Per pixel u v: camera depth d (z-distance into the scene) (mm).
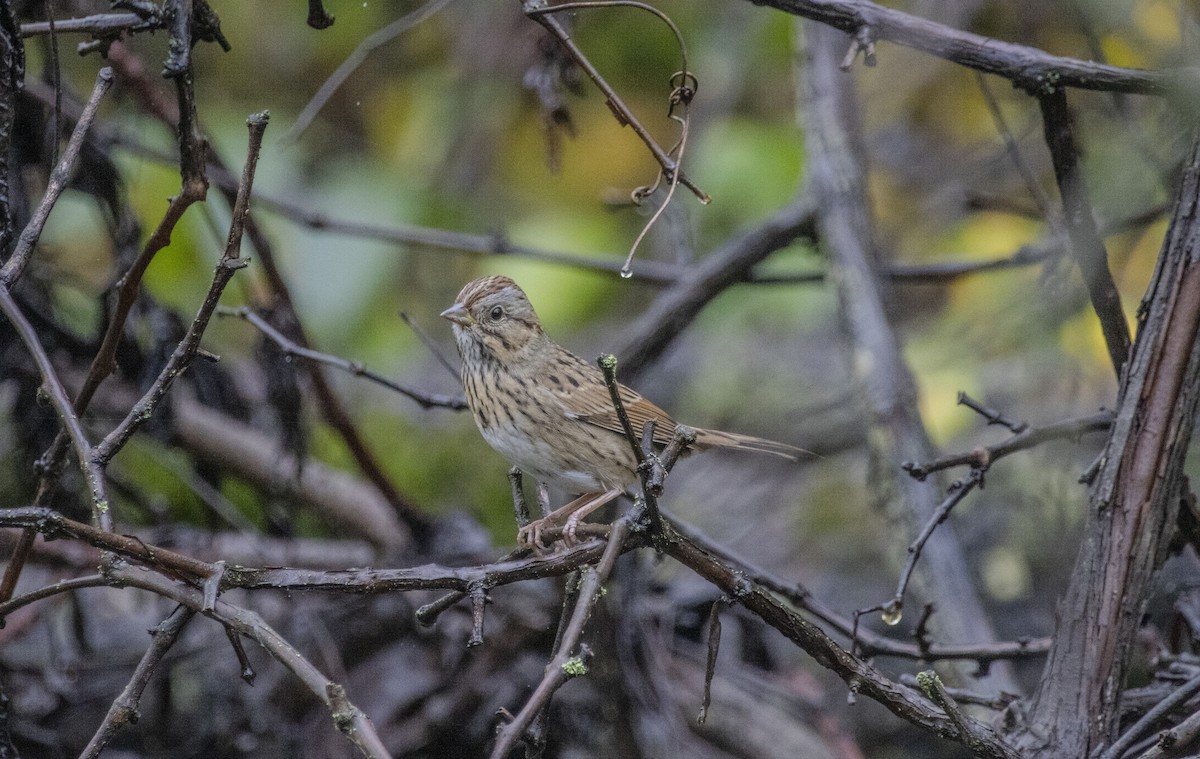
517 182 14406
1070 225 6551
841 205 10914
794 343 15164
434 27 13922
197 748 9836
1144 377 6066
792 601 8016
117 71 9047
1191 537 6898
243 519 10820
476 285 9898
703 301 11109
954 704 5547
